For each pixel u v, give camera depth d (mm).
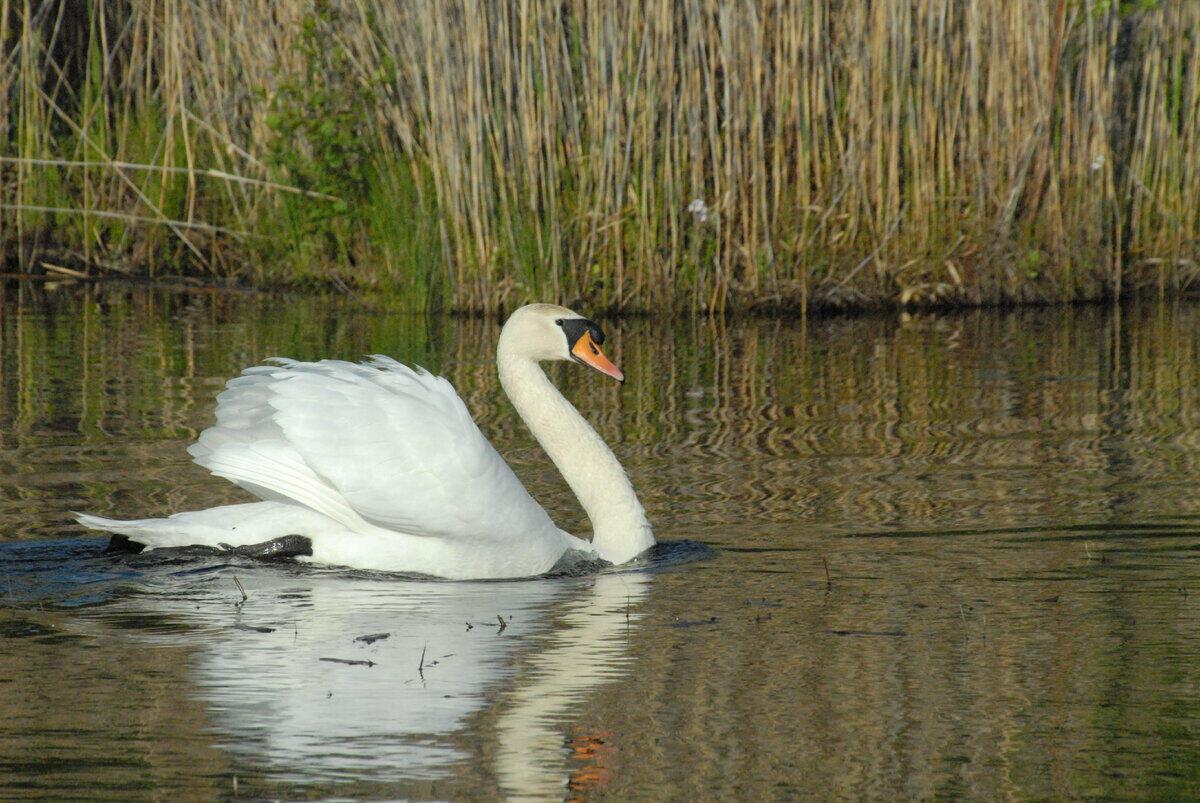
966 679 7590
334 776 6363
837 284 23375
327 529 9898
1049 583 9320
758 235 22938
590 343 11102
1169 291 25281
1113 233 25000
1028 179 24125
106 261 26125
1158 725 6977
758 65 22203
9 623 8477
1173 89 24719
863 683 7516
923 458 13219
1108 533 10531
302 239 24797
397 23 22406
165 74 25547
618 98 21891
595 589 9461
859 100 22938
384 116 23344
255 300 23938
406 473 9688
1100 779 6371
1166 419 14977
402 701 7246
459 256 22266
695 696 7332
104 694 7309
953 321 22359
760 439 14125
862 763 6531
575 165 22297
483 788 6250
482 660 7875
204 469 12547
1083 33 23938
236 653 7969
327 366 10094
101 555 9938
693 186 22422
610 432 14484
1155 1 23156
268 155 24750
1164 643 8141
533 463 13281
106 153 25844
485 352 18750
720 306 22828
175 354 18422
